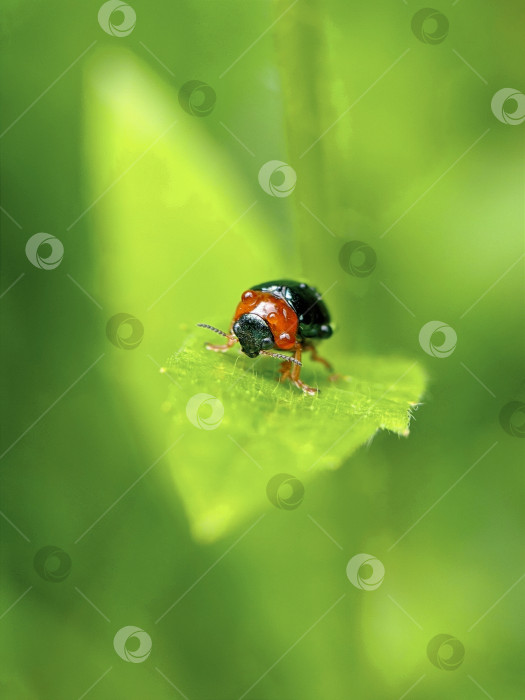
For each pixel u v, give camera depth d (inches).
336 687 2.7
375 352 2.7
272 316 2.7
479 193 2.7
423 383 2.7
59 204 2.7
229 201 2.6
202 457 2.5
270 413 2.5
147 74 2.6
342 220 2.7
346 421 2.5
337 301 2.7
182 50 2.7
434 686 2.7
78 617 2.7
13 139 2.7
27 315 2.7
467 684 2.7
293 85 2.6
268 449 2.5
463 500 2.7
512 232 2.7
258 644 2.7
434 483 2.7
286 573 2.7
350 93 2.7
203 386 2.6
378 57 2.7
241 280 2.6
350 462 2.7
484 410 2.7
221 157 2.6
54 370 2.7
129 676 2.7
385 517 2.7
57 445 2.7
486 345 2.7
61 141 2.7
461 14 2.8
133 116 2.6
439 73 2.8
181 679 2.7
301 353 2.7
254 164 2.6
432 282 2.7
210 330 2.6
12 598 2.7
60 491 2.7
